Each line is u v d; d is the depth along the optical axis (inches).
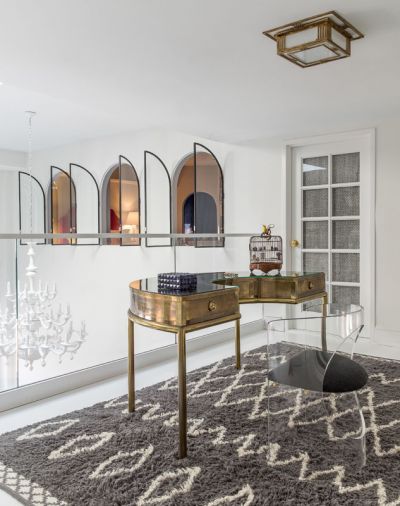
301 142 189.8
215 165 217.6
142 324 90.7
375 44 102.3
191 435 91.0
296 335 77.8
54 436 90.9
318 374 75.7
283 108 157.4
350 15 88.4
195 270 180.5
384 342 169.9
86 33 95.1
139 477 75.0
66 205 280.4
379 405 104.6
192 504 67.2
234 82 128.6
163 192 231.0
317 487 70.9
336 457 77.4
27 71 118.6
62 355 123.8
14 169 303.4
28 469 77.8
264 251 131.0
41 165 298.5
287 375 78.5
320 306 90.5
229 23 91.0
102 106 154.3
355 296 182.4
